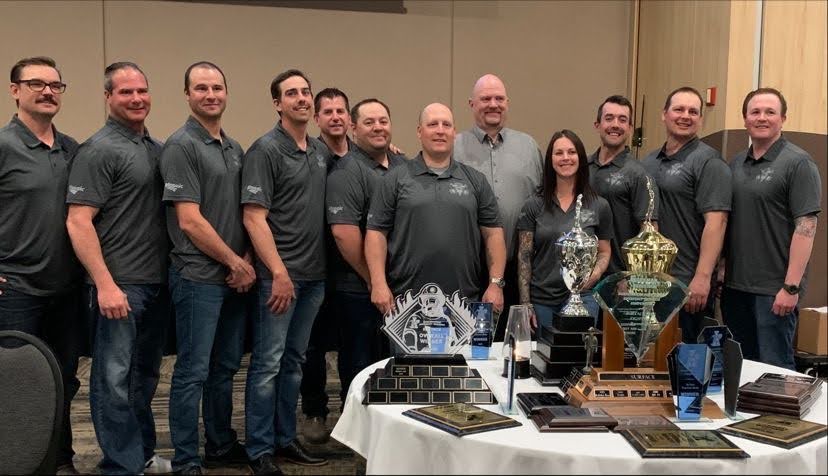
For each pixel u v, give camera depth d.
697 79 4.23
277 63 5.10
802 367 3.75
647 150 5.01
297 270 2.74
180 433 2.65
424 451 1.53
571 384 1.77
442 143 2.74
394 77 5.22
